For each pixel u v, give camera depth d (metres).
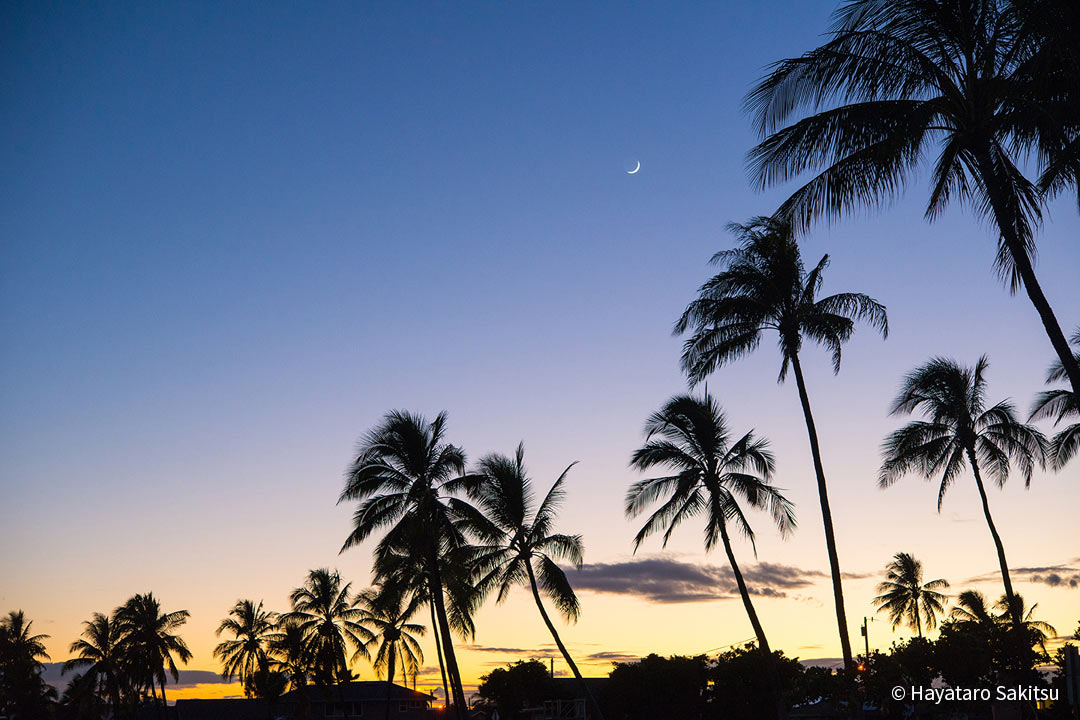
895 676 35.62
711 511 42.69
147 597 89.88
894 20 19.69
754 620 41.09
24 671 88.06
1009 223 18.84
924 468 45.62
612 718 63.91
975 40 19.19
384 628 82.94
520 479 49.03
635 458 43.62
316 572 87.69
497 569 48.19
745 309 35.09
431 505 43.69
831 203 20.81
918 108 19.34
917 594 80.12
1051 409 44.00
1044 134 19.23
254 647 90.81
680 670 62.97
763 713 59.50
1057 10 17.05
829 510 33.03
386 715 87.50
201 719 97.62
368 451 45.06
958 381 45.34
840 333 34.62
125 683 87.31
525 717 73.31
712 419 43.41
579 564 47.53
